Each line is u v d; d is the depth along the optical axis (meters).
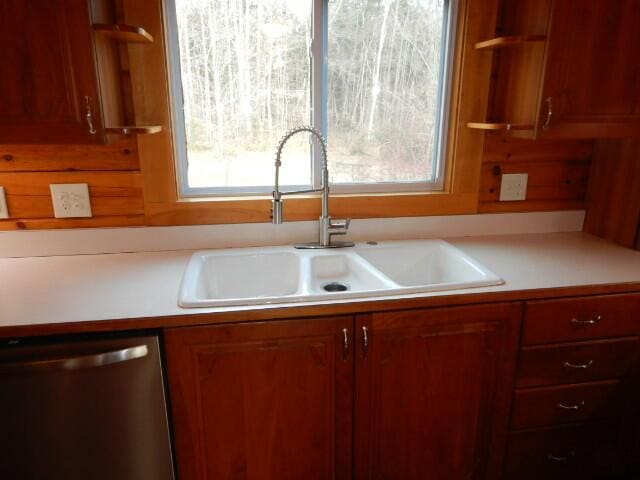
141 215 1.65
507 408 1.46
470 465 1.52
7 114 1.24
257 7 1.57
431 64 1.73
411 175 1.84
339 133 1.74
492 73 1.72
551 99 1.46
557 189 1.89
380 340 1.31
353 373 1.33
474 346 1.38
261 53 1.62
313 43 1.62
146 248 1.68
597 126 1.52
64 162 1.57
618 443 1.58
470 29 1.64
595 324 1.42
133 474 1.27
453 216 1.84
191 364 1.22
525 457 1.54
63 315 1.16
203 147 1.68
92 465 1.24
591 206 1.89
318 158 1.74
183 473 1.33
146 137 1.58
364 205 1.76
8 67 1.21
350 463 1.43
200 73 1.61
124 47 1.49
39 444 1.19
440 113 1.78
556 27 1.40
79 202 1.60
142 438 1.24
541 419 1.50
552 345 1.42
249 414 1.31
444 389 1.41
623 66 1.47
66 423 1.19
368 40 1.67
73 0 1.19
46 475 1.23
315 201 1.73
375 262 1.71
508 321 1.37
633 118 1.53
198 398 1.26
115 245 1.66
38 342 1.13
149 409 1.22
